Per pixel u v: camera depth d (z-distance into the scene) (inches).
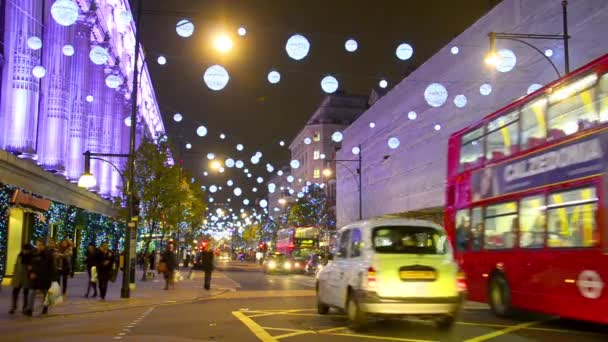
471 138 641.6
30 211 1040.2
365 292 436.1
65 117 1178.0
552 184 481.1
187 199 1429.6
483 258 589.9
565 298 453.7
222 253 5521.7
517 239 529.7
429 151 1670.8
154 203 1296.8
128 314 614.5
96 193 1533.0
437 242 465.4
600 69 429.7
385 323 506.9
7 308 655.8
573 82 461.1
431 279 439.2
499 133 577.9
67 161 1299.2
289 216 3287.4
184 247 2500.0
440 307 435.5
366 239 461.7
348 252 499.8
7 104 978.7
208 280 999.6
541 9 1147.9
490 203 585.9
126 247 808.3
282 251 2534.5
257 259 3890.3
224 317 568.4
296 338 421.1
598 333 454.0
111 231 1797.5
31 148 1003.3
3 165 900.0
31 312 584.7
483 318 559.8
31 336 438.6
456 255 648.4
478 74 1402.6
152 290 978.7
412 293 433.7
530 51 1179.3
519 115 541.0
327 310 576.4
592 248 423.8
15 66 983.6
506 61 674.2
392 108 2023.9
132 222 820.0
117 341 408.2
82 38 1349.7
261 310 637.9
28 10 995.3
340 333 446.6
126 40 1930.4
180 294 889.5
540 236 493.0
